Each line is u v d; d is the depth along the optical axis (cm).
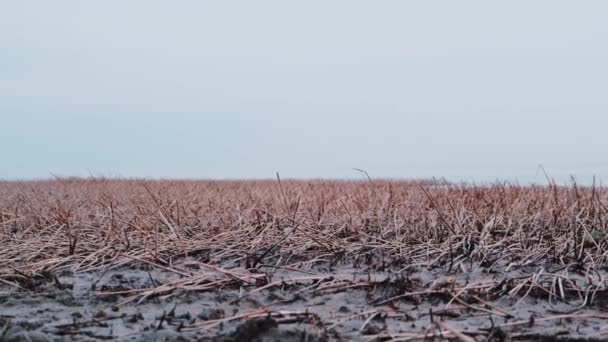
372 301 451
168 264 625
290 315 395
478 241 673
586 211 736
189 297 466
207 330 376
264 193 1008
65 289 504
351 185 1143
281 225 755
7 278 539
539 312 422
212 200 935
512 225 748
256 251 657
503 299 456
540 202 809
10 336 352
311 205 870
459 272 571
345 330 374
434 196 852
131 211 829
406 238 707
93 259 619
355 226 760
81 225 782
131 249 673
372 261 634
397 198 906
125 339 357
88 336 367
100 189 1274
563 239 656
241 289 471
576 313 415
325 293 473
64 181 1603
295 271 583
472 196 852
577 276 535
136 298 466
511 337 354
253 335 345
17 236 738
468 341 336
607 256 594
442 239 695
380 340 353
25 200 988
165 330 374
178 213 794
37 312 433
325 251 663
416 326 383
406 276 519
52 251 664
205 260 638
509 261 607
